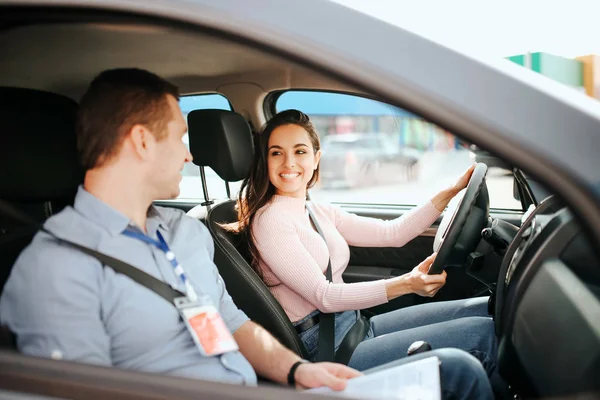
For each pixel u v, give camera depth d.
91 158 1.26
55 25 1.25
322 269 2.02
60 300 1.16
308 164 1.97
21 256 1.19
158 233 1.39
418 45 0.90
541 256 1.19
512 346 1.22
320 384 1.38
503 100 0.87
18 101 1.40
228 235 1.95
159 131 1.29
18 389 0.89
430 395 1.17
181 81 2.45
